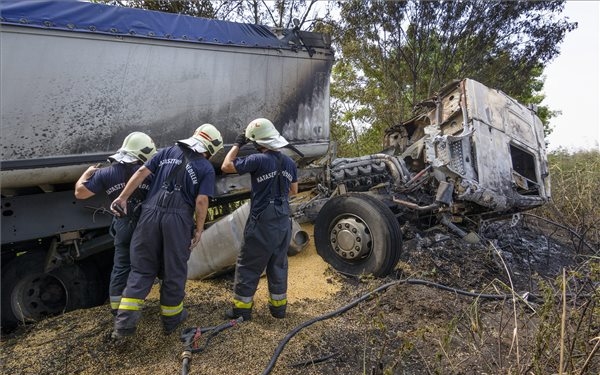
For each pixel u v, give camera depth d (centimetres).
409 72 1588
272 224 340
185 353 299
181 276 321
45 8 368
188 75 453
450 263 517
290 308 399
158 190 316
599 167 881
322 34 565
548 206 793
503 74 1559
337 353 318
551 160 1154
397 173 588
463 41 1534
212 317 366
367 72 1631
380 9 1504
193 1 1182
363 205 460
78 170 395
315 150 562
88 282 449
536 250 642
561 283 289
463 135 525
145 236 310
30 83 364
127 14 414
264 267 355
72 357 310
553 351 259
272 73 517
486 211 570
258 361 302
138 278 312
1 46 349
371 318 366
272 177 341
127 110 416
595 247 661
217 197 512
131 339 327
